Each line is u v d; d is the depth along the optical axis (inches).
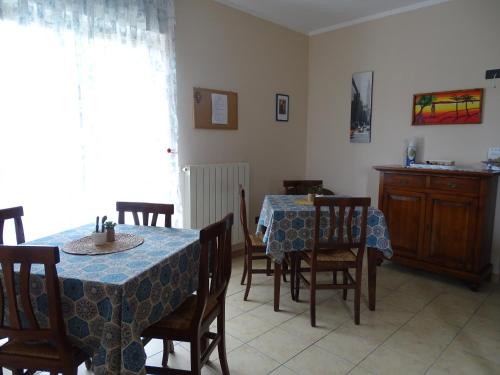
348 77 165.9
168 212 85.9
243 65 149.9
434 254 125.0
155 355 82.6
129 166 111.3
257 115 158.9
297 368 77.2
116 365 50.0
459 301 110.2
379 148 158.2
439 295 114.3
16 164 89.0
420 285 122.1
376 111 157.6
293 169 180.1
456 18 132.0
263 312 102.1
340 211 90.9
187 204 130.2
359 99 162.7
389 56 151.2
